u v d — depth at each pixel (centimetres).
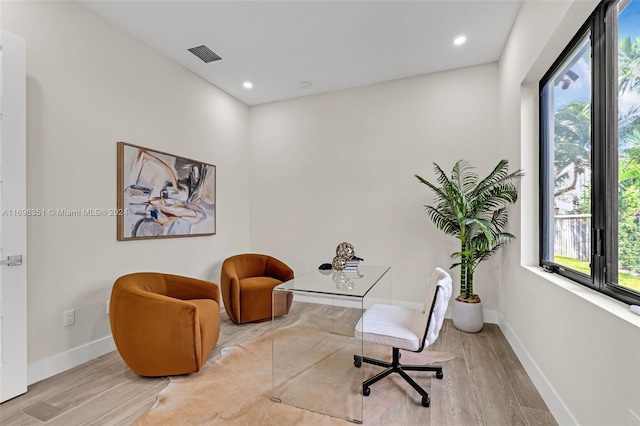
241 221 449
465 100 356
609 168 154
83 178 251
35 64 221
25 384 202
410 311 235
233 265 374
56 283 232
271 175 454
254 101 454
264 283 352
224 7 255
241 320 335
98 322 261
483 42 307
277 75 375
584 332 151
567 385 168
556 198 223
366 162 402
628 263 140
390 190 389
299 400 195
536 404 192
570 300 165
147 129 307
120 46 281
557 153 222
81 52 250
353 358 231
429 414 182
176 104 342
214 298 280
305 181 435
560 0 176
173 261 337
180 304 220
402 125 384
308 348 235
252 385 214
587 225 178
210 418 178
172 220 332
